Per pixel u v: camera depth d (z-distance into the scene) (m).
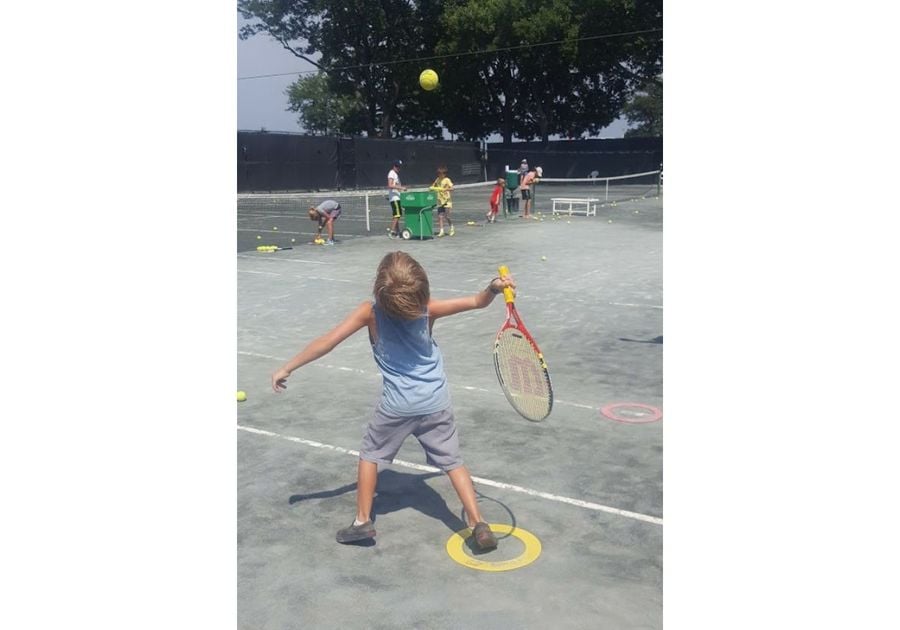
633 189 42.50
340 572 4.03
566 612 3.67
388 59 56.22
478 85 54.44
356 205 32.22
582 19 48.19
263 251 17.11
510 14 49.34
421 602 3.76
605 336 9.08
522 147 55.06
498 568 4.05
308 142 38.16
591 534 4.39
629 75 53.00
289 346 8.82
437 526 4.53
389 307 4.03
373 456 4.29
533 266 14.72
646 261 15.30
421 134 61.22
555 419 6.26
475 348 8.59
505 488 5.00
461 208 30.88
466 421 6.23
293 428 6.14
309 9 55.56
